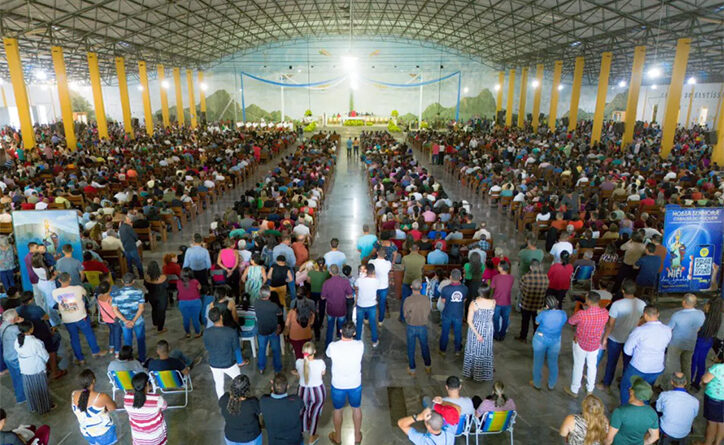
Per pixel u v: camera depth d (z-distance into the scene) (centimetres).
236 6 2666
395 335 703
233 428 378
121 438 481
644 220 986
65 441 481
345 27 3872
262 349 587
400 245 920
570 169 1700
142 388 395
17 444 360
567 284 676
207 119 4512
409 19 3503
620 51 3108
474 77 4425
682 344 525
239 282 761
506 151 2277
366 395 556
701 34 1925
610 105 4691
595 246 913
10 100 4016
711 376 436
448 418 376
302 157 2130
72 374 602
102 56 3328
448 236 924
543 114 4256
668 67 3556
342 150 3123
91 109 4772
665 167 1688
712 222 788
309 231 1002
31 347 500
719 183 1459
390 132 4100
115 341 616
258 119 4509
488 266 695
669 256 799
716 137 1981
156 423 407
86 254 769
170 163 1977
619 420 363
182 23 2852
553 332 530
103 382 586
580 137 3128
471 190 1809
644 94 4253
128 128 2917
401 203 1270
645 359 474
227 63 4366
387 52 4331
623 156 2127
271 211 1219
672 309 782
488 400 427
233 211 1064
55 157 2017
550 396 553
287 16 3259
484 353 566
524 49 3694
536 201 1247
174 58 3862
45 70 3766
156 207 1229
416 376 596
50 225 769
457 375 597
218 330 479
